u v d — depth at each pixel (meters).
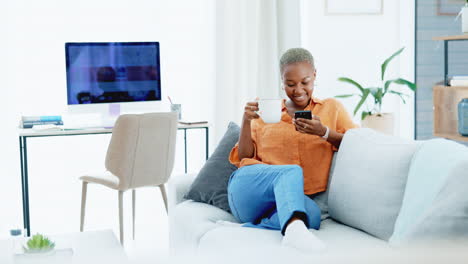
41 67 3.86
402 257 0.46
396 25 4.47
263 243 1.66
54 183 3.97
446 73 3.75
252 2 4.00
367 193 1.72
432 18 4.42
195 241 1.94
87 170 4.04
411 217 1.42
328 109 2.14
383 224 1.65
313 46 4.36
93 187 4.05
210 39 4.11
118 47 3.52
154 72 3.63
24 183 3.19
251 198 1.95
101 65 3.48
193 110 4.21
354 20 4.41
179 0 4.12
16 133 3.82
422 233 1.23
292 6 4.10
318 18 4.35
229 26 3.97
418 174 1.51
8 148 3.81
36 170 3.91
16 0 3.78
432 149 1.53
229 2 3.96
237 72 4.02
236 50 4.01
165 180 3.16
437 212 1.23
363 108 4.47
